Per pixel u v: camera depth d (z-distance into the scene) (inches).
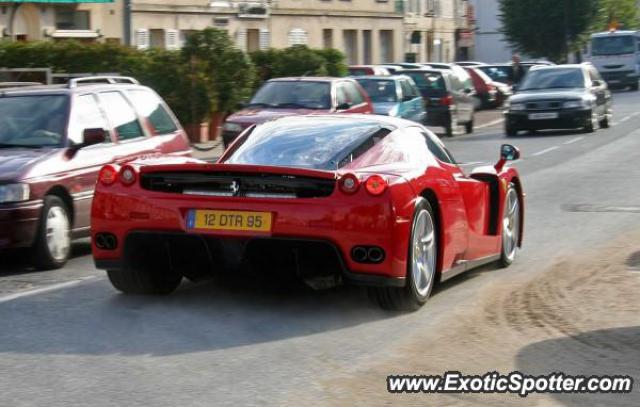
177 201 329.7
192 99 1171.3
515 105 1315.2
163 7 1765.5
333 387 254.2
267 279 344.5
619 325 318.3
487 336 305.9
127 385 256.1
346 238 317.1
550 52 3282.5
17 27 1493.6
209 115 1187.9
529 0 3257.9
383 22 2536.9
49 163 439.8
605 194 685.3
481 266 429.4
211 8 1891.0
